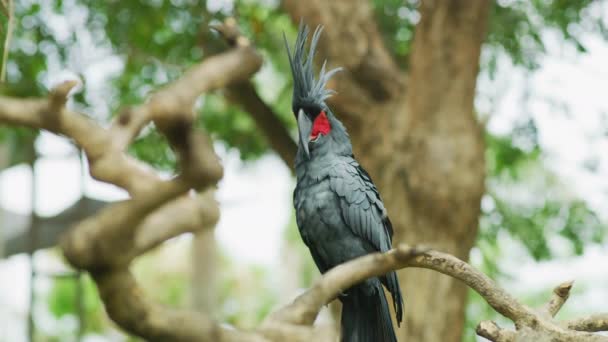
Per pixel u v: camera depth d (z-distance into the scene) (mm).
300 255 21250
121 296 2021
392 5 13602
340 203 6492
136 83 13516
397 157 10828
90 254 1902
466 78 10883
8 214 13617
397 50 13703
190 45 13430
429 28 11016
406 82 11398
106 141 1912
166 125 1908
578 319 4352
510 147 13391
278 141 12281
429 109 10836
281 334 2494
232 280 22203
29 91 12469
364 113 11008
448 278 10711
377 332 6305
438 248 10516
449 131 10750
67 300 17219
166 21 13609
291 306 2684
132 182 1893
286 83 14266
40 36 12820
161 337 2117
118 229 1884
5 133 12711
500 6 13039
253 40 13281
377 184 10898
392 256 2949
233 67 3373
